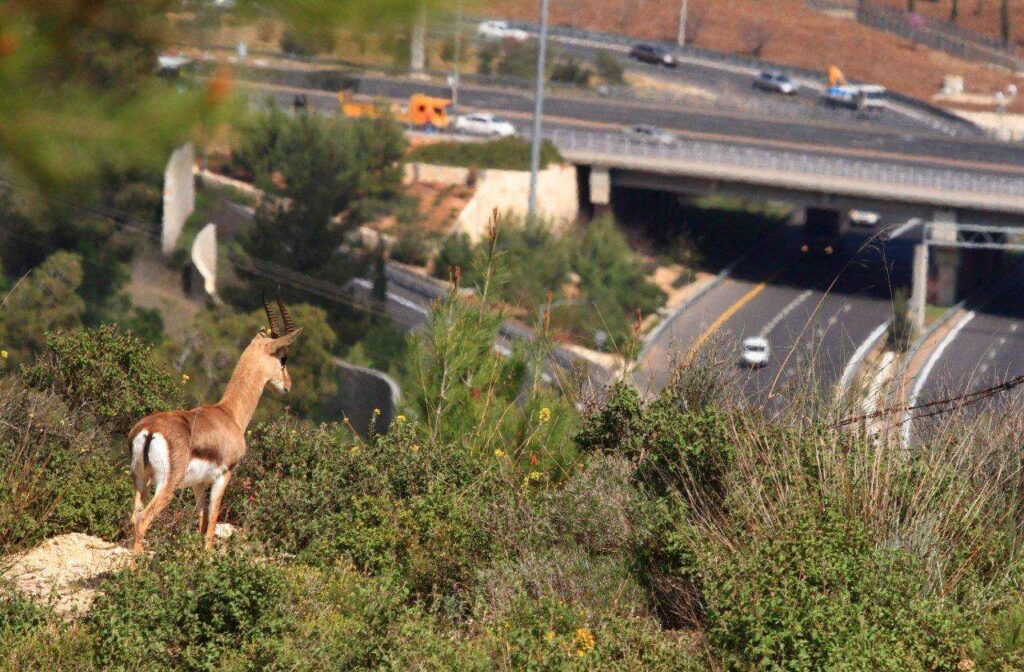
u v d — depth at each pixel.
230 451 31.14
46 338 41.53
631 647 24.30
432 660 23.56
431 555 30.83
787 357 32.09
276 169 152.12
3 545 31.25
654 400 33.53
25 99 11.57
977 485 29.02
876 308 160.25
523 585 28.48
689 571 25.62
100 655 22.92
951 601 24.53
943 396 31.77
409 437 36.91
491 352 41.91
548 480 34.88
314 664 23.61
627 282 182.00
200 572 24.77
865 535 24.97
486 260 42.72
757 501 26.84
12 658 22.17
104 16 11.63
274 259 133.50
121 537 35.19
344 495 34.28
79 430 38.91
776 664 22.19
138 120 11.78
